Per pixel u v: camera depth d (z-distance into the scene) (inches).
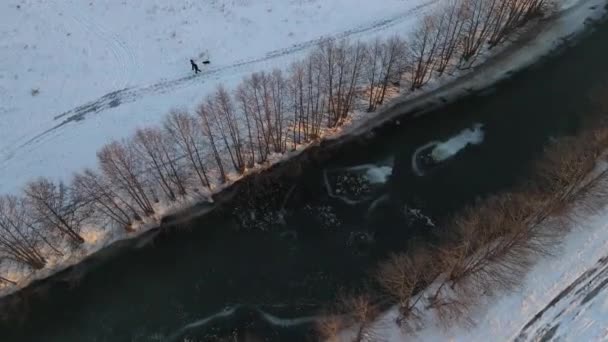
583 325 2196.1
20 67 2815.0
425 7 3016.7
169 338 2241.6
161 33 2915.8
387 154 2655.0
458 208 2486.5
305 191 2554.1
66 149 2568.9
